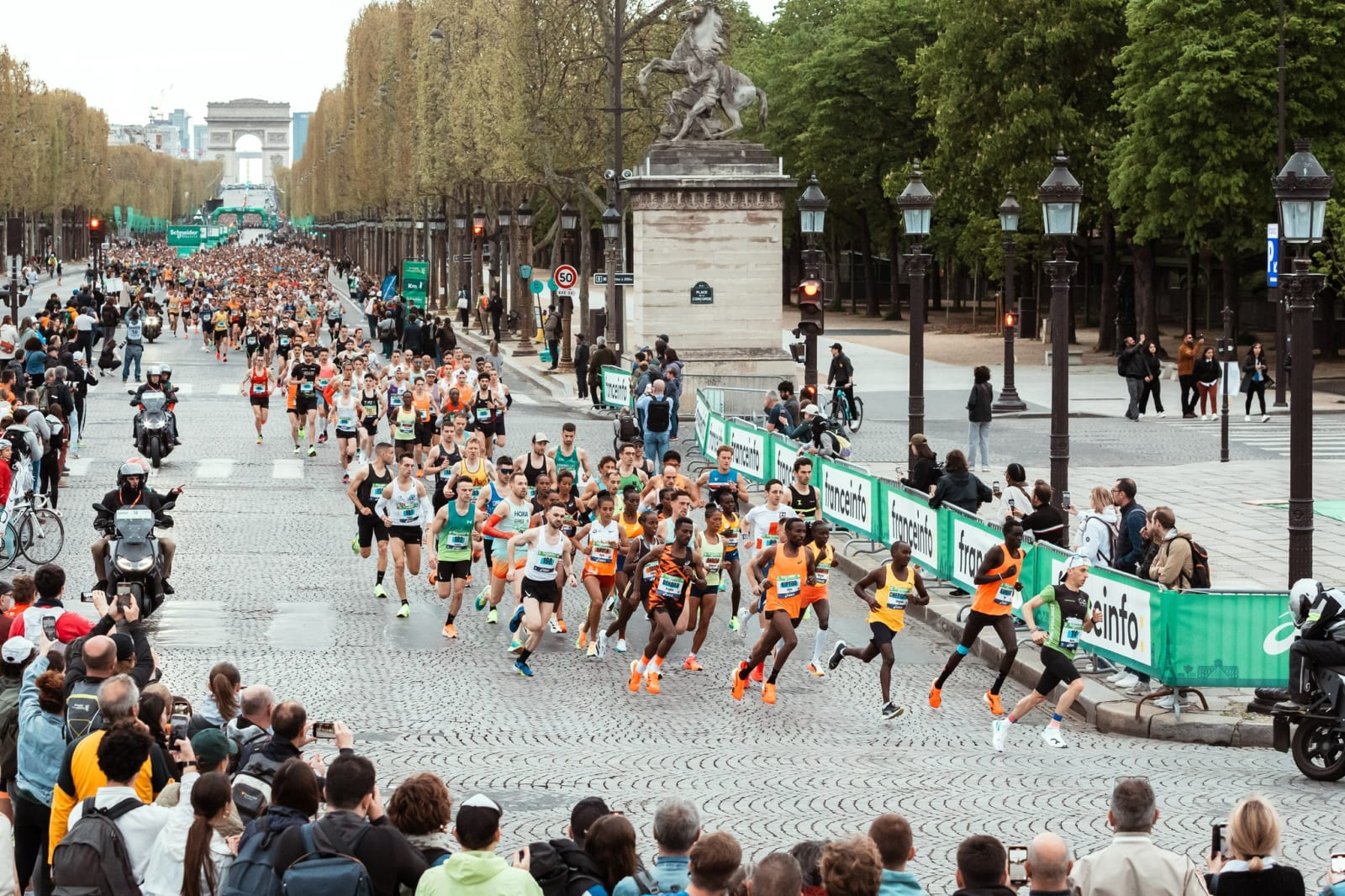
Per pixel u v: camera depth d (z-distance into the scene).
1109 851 9.41
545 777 16.23
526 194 75.94
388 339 68.75
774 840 13.98
